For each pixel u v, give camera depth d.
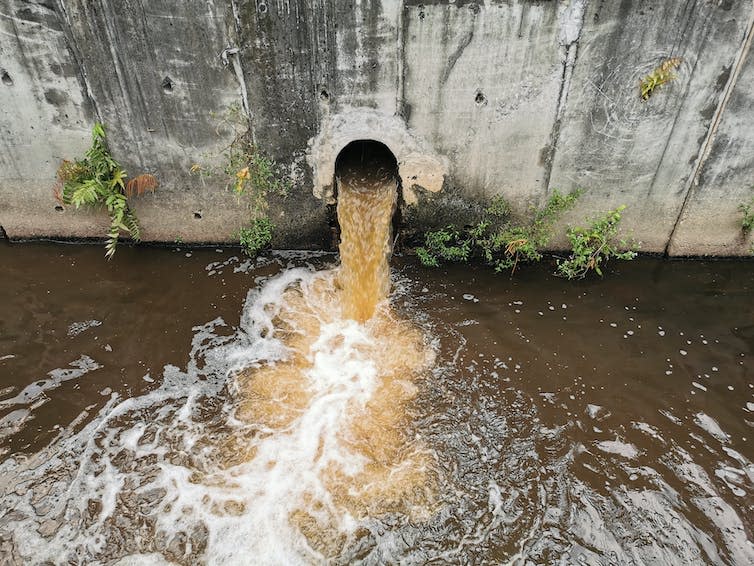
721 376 1.89
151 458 1.65
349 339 2.04
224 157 2.12
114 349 1.96
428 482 1.59
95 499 1.55
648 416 1.76
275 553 1.44
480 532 1.48
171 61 1.91
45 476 1.59
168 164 2.15
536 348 1.98
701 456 1.65
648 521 1.50
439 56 1.86
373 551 1.45
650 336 2.03
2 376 1.86
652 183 2.14
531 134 2.03
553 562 1.42
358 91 1.95
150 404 1.79
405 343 2.00
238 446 1.68
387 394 1.84
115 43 1.88
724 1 1.75
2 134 2.09
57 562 1.42
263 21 1.81
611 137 2.03
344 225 2.17
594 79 1.91
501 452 1.67
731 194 2.16
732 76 1.89
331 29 1.82
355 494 1.57
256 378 1.88
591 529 1.49
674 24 1.79
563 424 1.73
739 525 1.49
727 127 2.00
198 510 1.53
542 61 1.87
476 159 2.10
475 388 1.85
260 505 1.54
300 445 1.69
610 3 1.76
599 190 2.17
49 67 1.93
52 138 2.10
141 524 1.50
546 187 2.16
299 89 1.95
